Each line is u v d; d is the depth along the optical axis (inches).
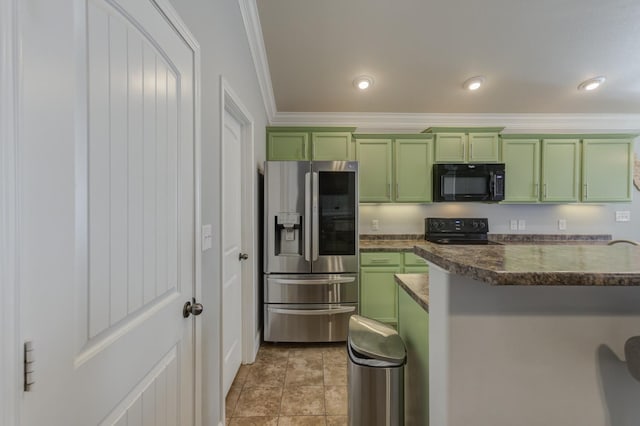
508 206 135.9
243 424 66.0
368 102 125.6
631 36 92.6
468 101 125.3
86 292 24.0
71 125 22.4
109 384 26.8
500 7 83.7
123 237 28.7
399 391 46.4
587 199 123.0
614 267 29.5
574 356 33.9
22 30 18.6
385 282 113.6
